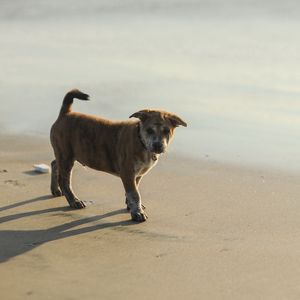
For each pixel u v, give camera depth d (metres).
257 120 17.20
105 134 11.68
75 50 27.08
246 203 11.91
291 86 19.98
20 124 17.86
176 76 21.86
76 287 8.59
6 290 8.49
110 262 9.38
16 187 12.93
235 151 15.09
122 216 11.39
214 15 32.50
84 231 10.66
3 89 21.36
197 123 17.19
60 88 21.28
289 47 25.02
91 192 12.69
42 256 9.62
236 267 9.18
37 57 26.05
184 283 8.70
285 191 12.50
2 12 36.28
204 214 11.39
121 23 32.69
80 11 35.97
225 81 20.97
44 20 34.47
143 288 8.55
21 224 10.98
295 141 15.61
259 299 8.23
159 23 31.86
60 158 12.06
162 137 10.92
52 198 12.38
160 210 11.66
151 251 9.80
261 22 30.17
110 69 23.45
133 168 11.27
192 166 14.20
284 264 9.25
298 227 10.70
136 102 19.14
